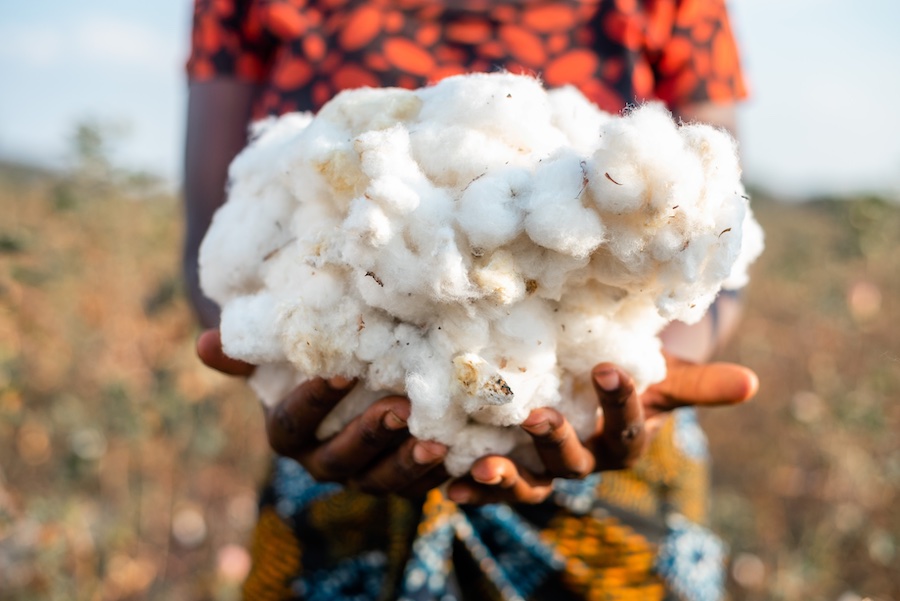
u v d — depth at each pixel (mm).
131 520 2852
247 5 1550
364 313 952
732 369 1139
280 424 1095
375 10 1377
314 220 978
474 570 1498
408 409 978
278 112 1413
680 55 1504
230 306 1003
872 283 5559
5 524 2383
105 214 3873
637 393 1040
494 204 839
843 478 3236
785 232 7926
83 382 3490
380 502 1480
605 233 835
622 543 1462
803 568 2732
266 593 1585
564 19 1389
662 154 782
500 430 1025
